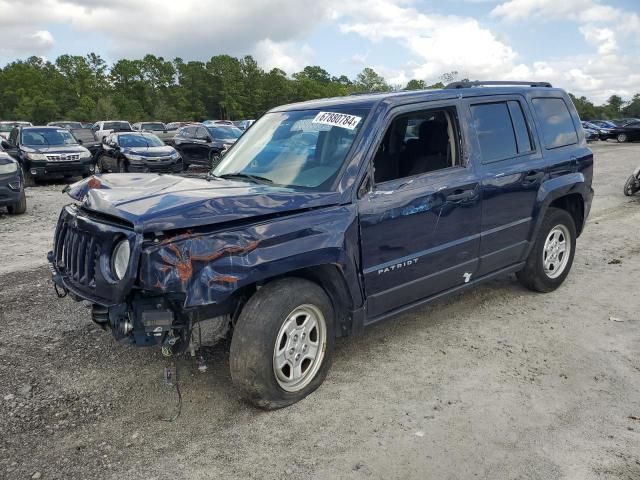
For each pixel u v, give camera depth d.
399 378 3.92
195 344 3.39
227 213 3.14
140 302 3.16
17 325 4.89
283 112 4.67
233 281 3.05
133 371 4.04
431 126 4.29
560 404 3.56
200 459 3.04
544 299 5.51
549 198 5.19
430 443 3.15
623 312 5.14
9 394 3.71
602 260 6.93
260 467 2.96
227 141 18.67
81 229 3.40
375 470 2.93
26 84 98.06
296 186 3.81
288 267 3.29
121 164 17.72
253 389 3.35
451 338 4.60
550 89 5.60
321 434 3.25
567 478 2.85
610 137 39.88
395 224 3.89
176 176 4.20
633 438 3.19
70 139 17.38
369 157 3.79
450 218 4.29
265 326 3.29
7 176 10.46
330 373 4.00
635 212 10.16
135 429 3.33
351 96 4.48
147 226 2.95
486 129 4.70
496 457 3.02
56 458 3.05
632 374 3.95
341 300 3.74
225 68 118.12
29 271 6.64
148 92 108.00
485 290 5.80
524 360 4.19
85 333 4.71
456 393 3.71
